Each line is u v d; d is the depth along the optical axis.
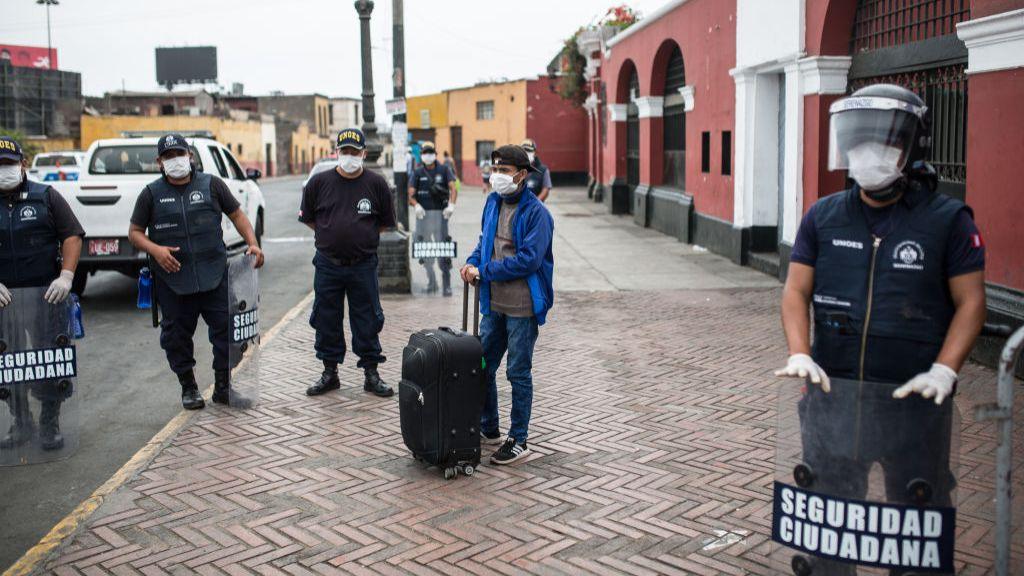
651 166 18.83
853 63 9.96
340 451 5.20
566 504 4.38
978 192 7.18
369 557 3.82
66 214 5.22
